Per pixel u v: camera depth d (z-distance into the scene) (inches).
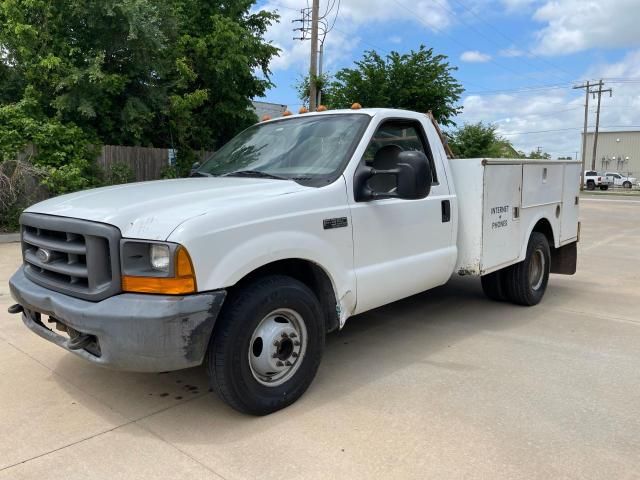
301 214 144.3
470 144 1189.7
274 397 140.6
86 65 548.4
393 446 126.3
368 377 167.5
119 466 118.0
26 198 485.7
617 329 220.2
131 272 122.6
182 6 670.5
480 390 157.9
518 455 122.8
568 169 276.1
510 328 220.7
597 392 157.4
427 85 731.4
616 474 115.7
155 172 624.4
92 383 160.7
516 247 231.8
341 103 759.1
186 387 159.0
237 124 727.1
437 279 196.1
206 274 123.3
